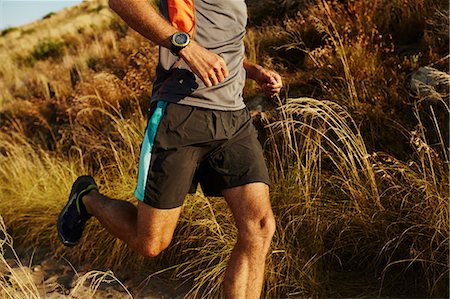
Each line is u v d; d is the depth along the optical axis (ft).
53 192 17.70
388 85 15.93
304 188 13.37
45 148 23.20
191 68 8.59
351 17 19.29
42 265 15.01
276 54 20.52
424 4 18.02
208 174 9.53
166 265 13.79
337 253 12.70
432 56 15.72
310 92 17.38
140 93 21.62
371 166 13.19
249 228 9.02
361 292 11.86
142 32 8.74
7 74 43.91
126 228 9.87
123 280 13.58
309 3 22.03
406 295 11.65
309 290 11.90
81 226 10.73
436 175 12.95
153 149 9.18
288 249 12.35
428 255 11.73
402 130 14.56
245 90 18.80
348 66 16.44
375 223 12.44
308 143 13.47
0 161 21.65
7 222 17.72
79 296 13.08
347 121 15.20
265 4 24.18
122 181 16.34
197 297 12.46
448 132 13.76
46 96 29.27
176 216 9.39
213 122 9.16
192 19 9.20
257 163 9.27
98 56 33.32
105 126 21.18
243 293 8.98
